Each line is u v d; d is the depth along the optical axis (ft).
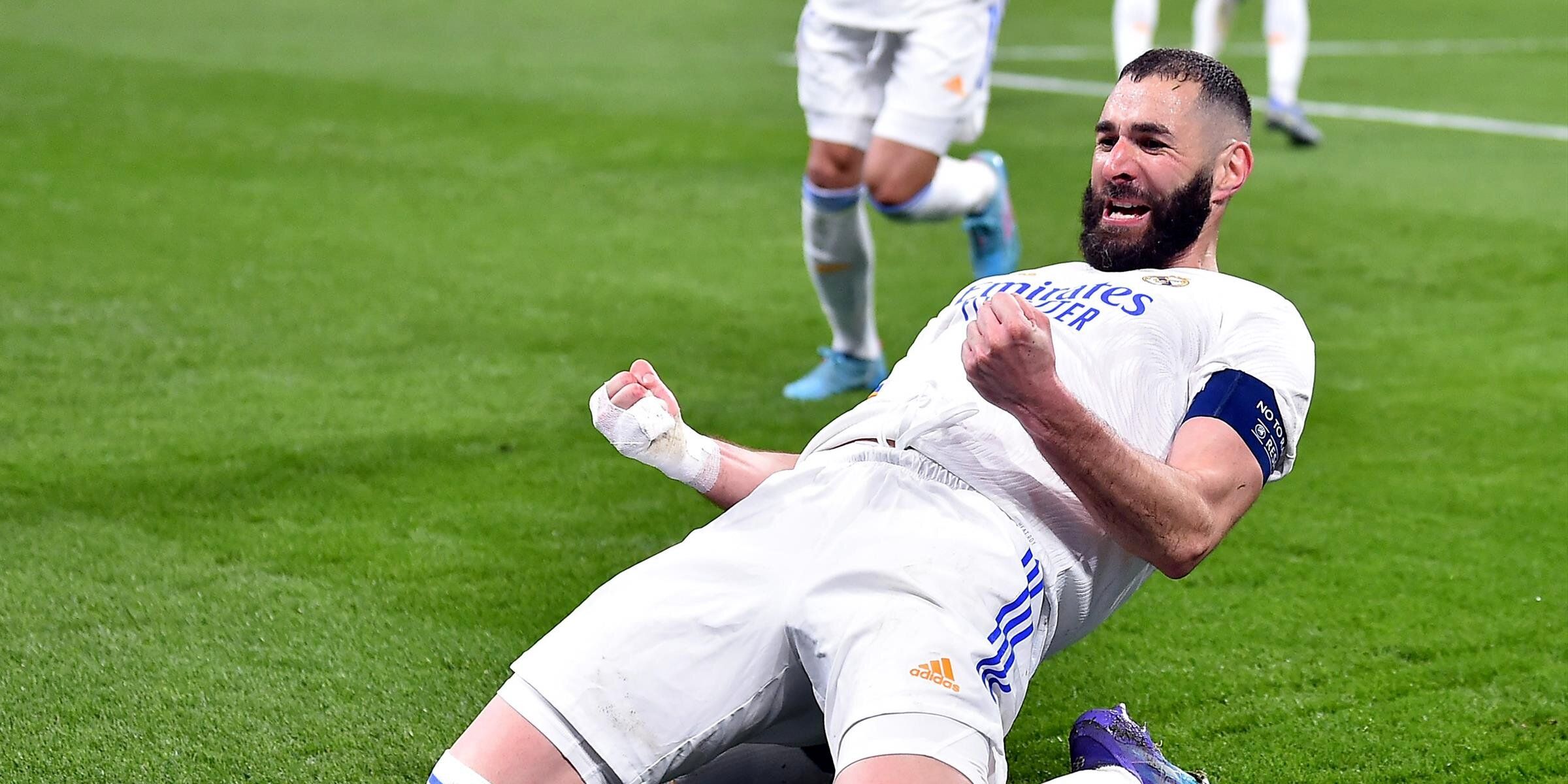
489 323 42.11
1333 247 51.83
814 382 37.01
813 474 17.11
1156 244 18.72
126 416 33.99
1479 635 24.91
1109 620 25.41
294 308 42.73
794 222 54.70
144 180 57.77
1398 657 24.21
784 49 98.07
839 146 35.55
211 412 34.47
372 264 47.65
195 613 24.82
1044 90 85.46
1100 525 16.15
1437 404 36.55
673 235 52.49
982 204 39.24
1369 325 43.27
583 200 57.21
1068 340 17.53
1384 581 26.86
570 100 77.51
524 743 15.71
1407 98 83.71
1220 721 22.29
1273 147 70.38
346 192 57.36
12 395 35.04
